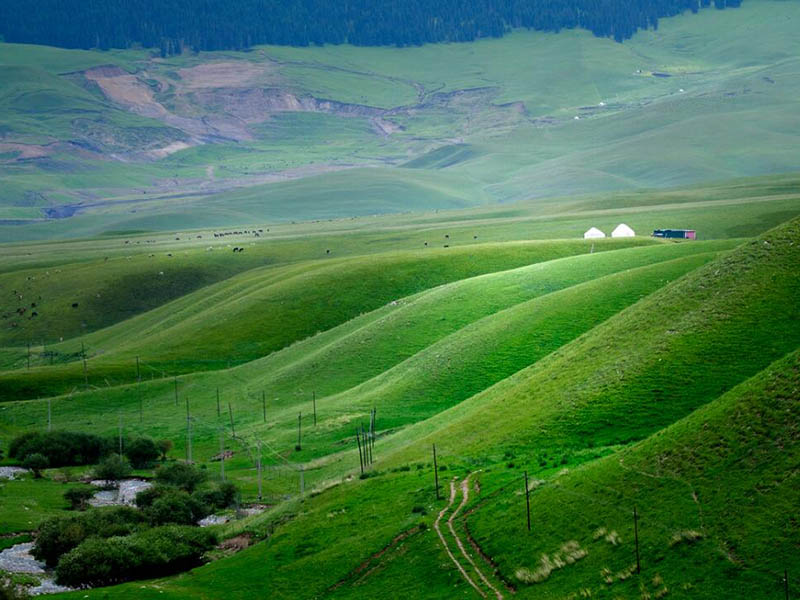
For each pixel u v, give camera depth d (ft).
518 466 258.16
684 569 167.43
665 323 323.37
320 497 302.04
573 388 310.04
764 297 302.45
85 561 263.49
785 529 165.89
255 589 231.91
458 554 210.38
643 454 215.72
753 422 201.16
